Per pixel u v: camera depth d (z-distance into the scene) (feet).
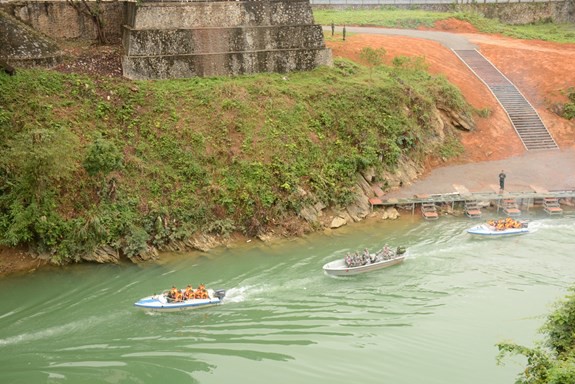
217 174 107.86
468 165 135.13
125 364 73.26
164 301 83.66
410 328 81.30
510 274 95.61
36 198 94.38
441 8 222.28
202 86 120.98
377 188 119.85
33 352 75.10
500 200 118.52
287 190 108.58
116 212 98.02
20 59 115.14
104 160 97.66
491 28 202.80
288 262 97.96
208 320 83.30
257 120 116.88
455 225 112.98
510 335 79.25
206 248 100.68
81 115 107.14
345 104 126.31
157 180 103.91
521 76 165.99
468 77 161.17
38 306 84.38
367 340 78.59
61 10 130.31
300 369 72.59
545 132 147.64
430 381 70.03
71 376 70.79
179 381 70.28
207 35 127.03
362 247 103.24
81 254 94.68
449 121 143.02
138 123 109.81
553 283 92.68
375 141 123.65
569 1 230.07
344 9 218.59
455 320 83.30
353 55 154.61
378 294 90.38
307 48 136.36
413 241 106.11
